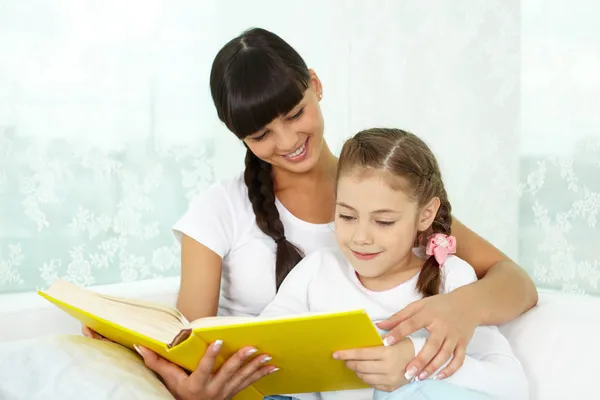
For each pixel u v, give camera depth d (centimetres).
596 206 230
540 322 136
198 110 260
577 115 232
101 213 247
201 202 159
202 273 151
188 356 114
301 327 102
